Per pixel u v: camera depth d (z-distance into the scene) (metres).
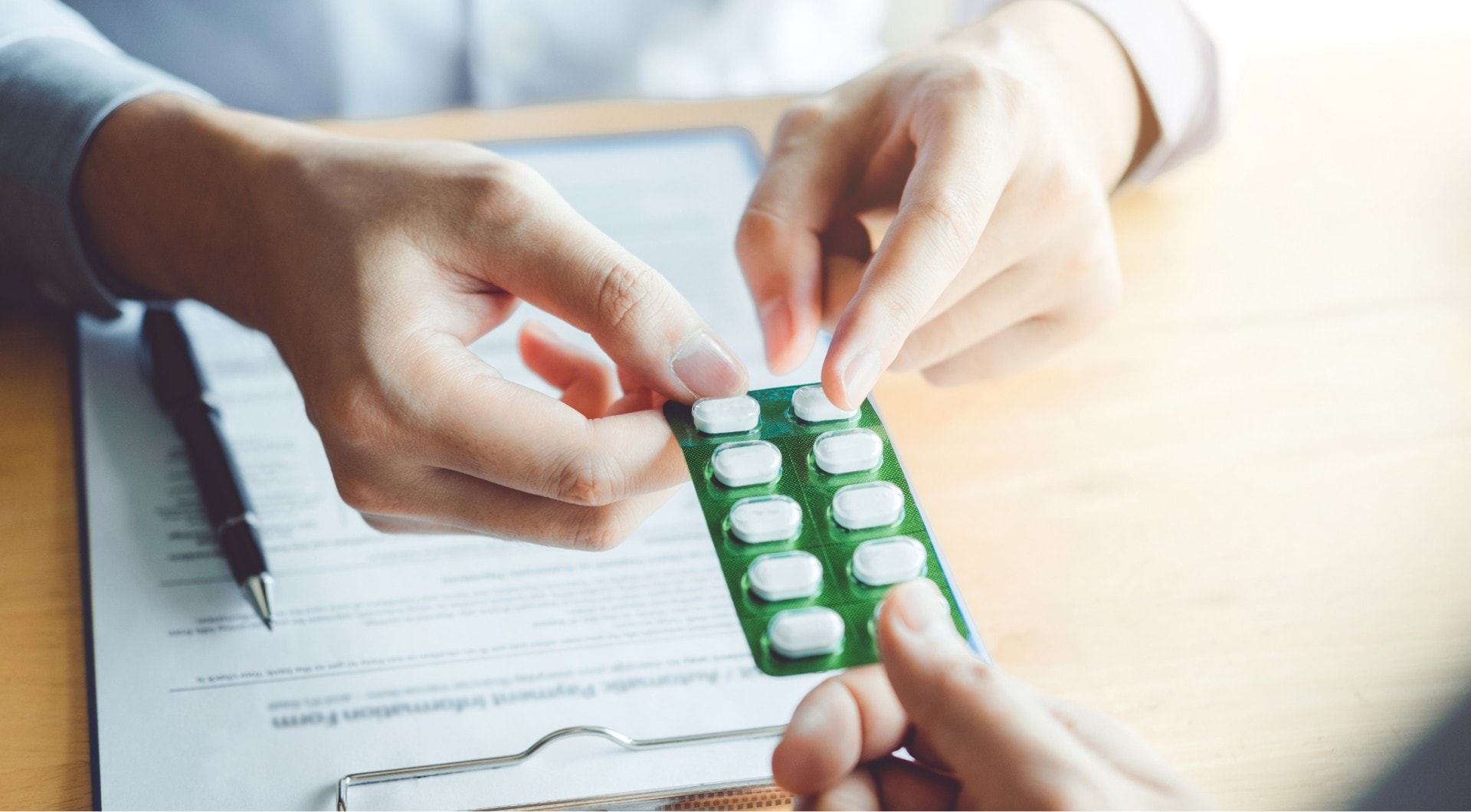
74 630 0.64
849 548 0.60
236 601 0.64
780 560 0.59
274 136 0.69
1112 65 0.78
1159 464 0.69
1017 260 0.69
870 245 0.71
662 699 0.62
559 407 0.62
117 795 0.59
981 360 0.73
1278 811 0.59
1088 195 0.69
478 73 1.01
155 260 0.72
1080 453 0.70
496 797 0.59
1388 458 0.70
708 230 0.79
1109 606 0.64
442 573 0.66
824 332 0.74
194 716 0.61
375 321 0.62
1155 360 0.74
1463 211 0.83
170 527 0.67
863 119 0.71
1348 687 0.62
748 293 0.76
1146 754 0.55
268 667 0.62
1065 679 0.62
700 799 0.59
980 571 0.65
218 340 0.75
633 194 0.81
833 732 0.56
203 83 0.98
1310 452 0.70
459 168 0.64
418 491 0.64
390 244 0.63
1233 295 0.78
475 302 0.65
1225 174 0.85
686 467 0.63
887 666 0.55
